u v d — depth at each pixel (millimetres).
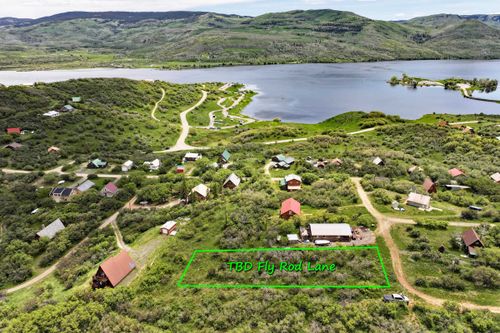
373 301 38625
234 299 42219
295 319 36781
